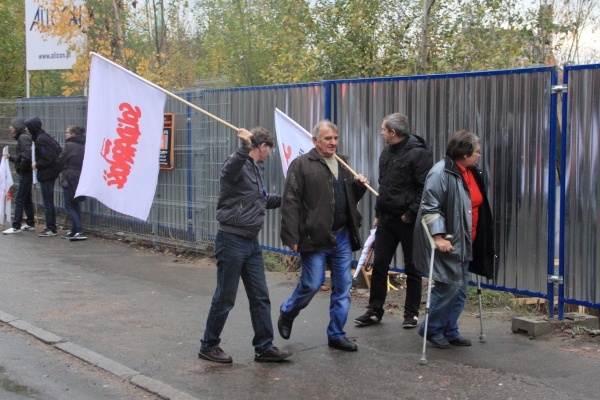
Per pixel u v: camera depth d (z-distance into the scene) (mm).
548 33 11633
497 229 6992
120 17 16375
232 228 5672
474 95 7137
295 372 5648
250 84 17297
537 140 6641
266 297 5883
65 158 11789
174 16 17328
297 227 5902
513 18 11648
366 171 8281
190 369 5723
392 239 6762
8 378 5582
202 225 10477
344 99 8484
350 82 8398
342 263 6129
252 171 5727
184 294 8297
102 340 6508
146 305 7781
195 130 10469
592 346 6109
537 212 6672
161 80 15609
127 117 8562
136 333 6730
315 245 5914
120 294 8273
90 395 5242
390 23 12664
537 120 6633
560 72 6523
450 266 5945
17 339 6602
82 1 15445
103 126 8469
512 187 6852
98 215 12367
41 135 12258
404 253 6715
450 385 5297
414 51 12422
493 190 7004
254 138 5723
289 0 13141
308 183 5895
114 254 10812
